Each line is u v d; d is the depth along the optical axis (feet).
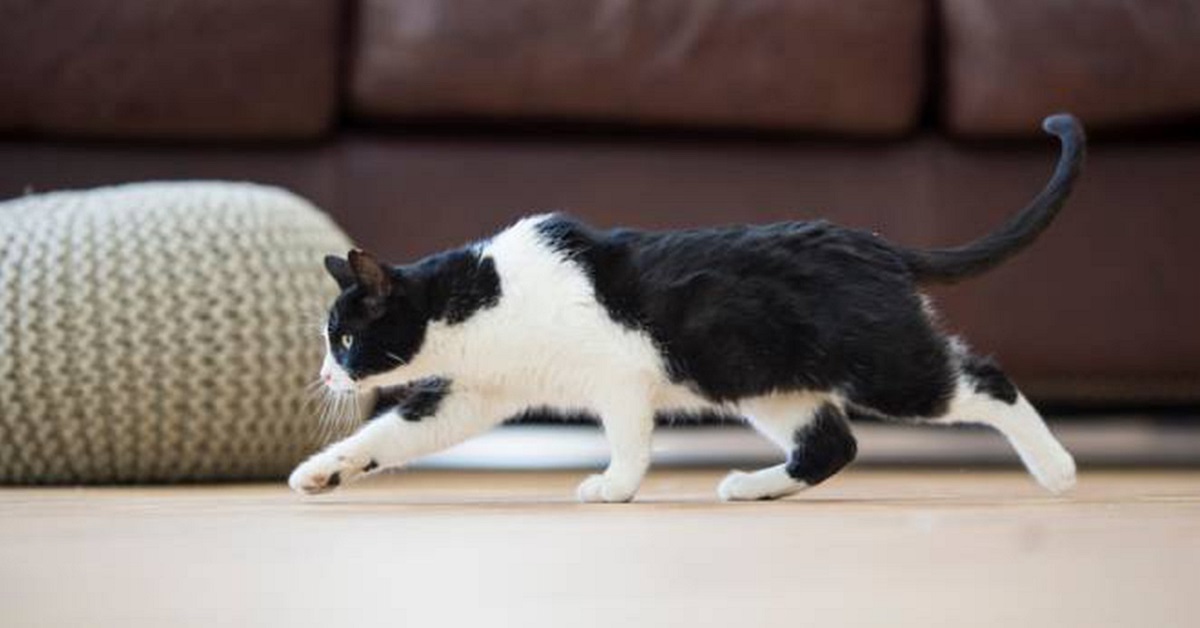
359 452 8.45
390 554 6.81
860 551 6.84
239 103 10.59
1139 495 8.79
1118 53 10.57
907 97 10.62
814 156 10.75
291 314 9.52
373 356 8.37
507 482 9.96
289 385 9.53
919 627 5.03
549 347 8.27
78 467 9.41
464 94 10.63
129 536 7.18
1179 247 10.66
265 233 9.56
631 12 10.62
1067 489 8.35
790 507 8.12
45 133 10.66
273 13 10.57
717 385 8.20
